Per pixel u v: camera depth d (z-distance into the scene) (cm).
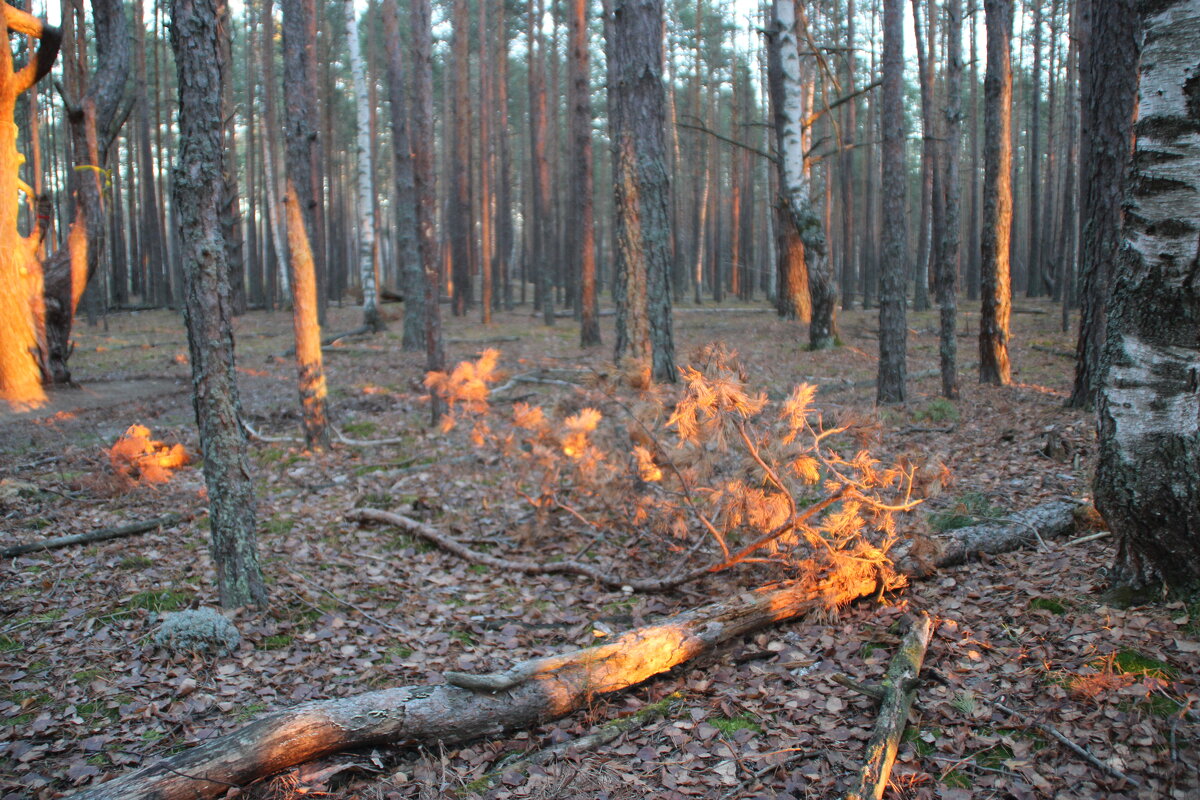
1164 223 400
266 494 837
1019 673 392
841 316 2683
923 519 515
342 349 2045
